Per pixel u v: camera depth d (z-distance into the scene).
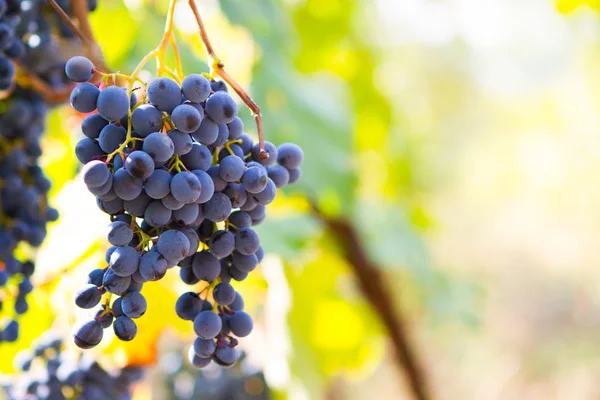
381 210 2.24
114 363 1.14
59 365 1.13
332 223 1.84
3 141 1.03
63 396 1.13
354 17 2.20
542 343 6.41
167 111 0.85
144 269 0.84
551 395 6.09
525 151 5.91
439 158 5.44
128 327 0.85
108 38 1.37
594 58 4.22
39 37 0.99
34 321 1.15
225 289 0.89
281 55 1.54
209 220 0.88
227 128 0.88
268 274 1.50
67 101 1.05
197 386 1.75
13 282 1.06
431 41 4.32
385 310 2.07
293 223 1.44
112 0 1.37
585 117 4.94
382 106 2.32
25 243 1.05
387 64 2.74
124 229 0.85
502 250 6.88
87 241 1.14
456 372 5.70
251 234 0.88
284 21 1.58
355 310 1.94
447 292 2.46
